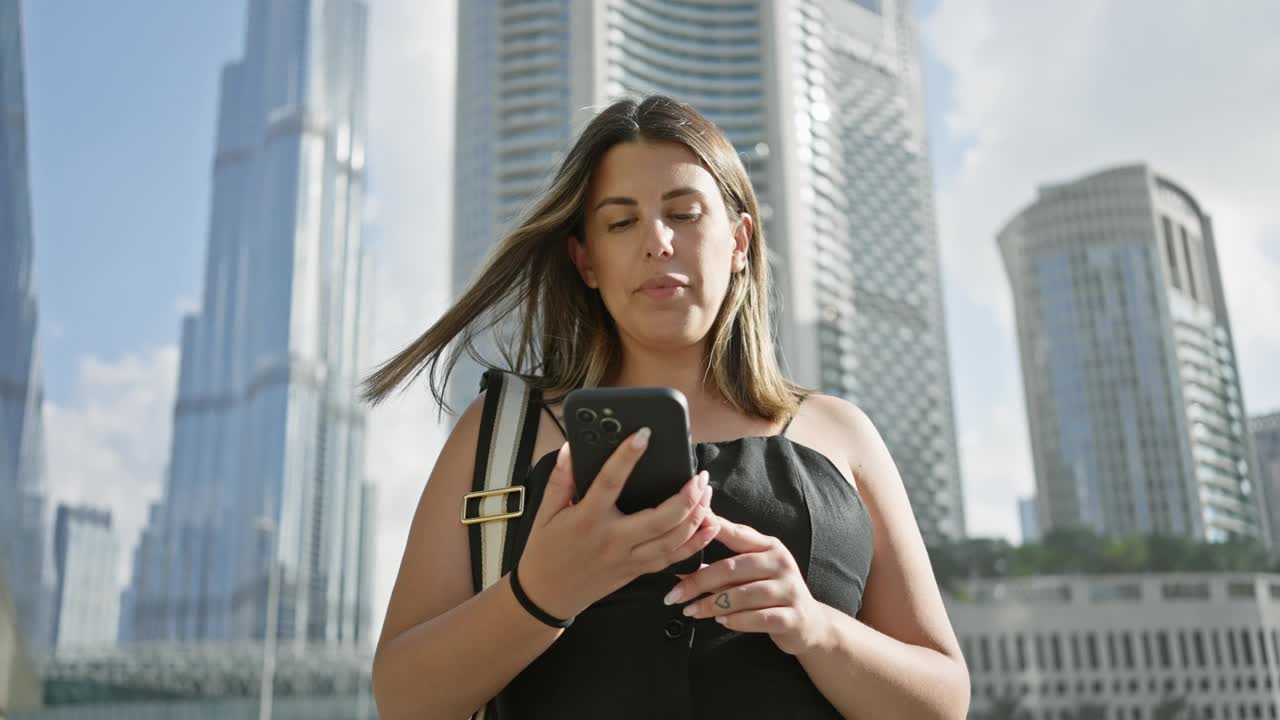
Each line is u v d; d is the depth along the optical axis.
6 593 39.09
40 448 52.91
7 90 49.44
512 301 1.58
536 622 1.03
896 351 99.44
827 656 1.08
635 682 1.14
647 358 1.45
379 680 1.17
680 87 92.50
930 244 106.75
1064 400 114.69
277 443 113.50
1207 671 70.00
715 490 1.21
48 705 47.19
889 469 1.42
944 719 1.17
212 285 125.88
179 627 110.44
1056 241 118.56
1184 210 120.12
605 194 1.38
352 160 133.62
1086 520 110.06
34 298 54.06
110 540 102.25
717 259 1.37
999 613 72.06
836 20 106.12
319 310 122.62
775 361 1.48
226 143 132.00
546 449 1.33
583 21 91.50
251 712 55.31
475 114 96.44
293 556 110.62
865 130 104.56
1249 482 112.31
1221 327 118.88
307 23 132.25
